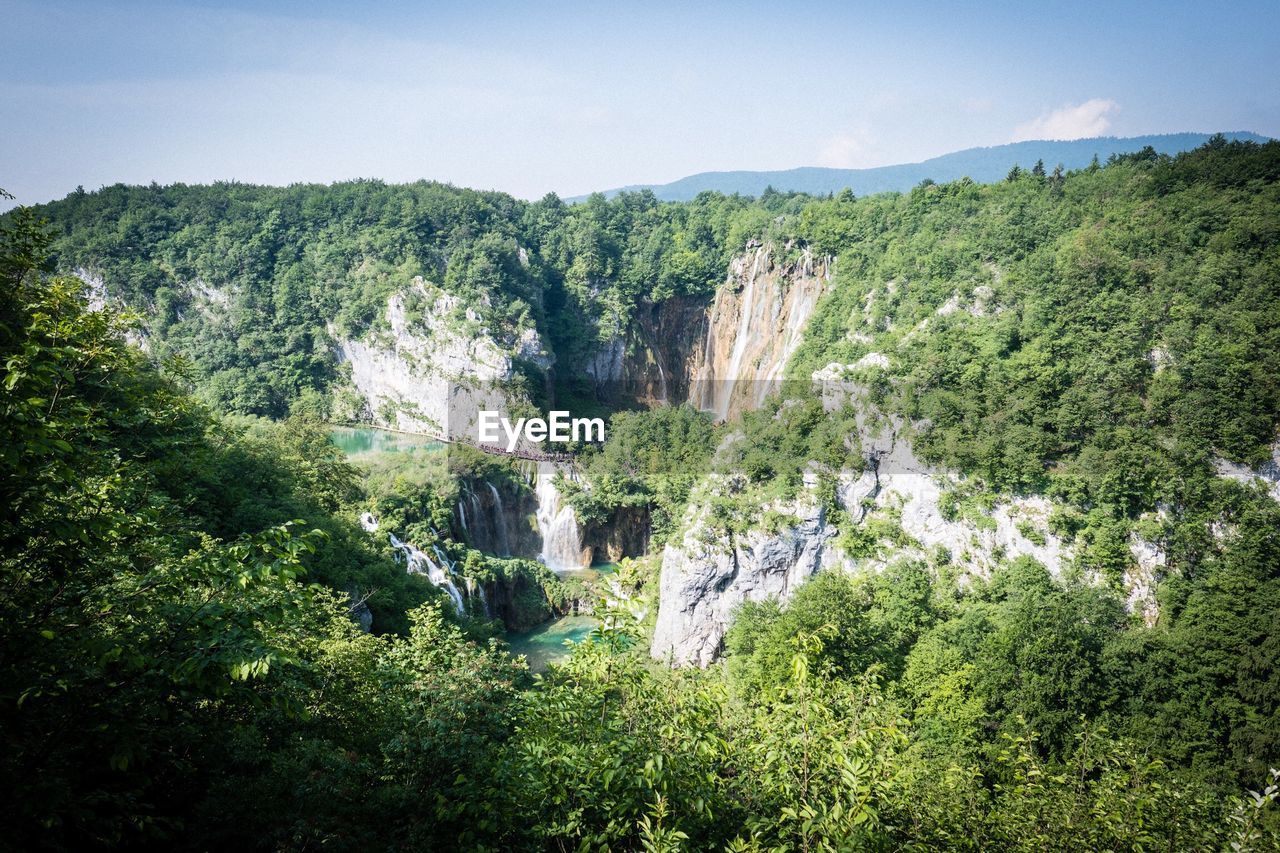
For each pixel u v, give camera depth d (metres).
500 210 196.62
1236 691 49.09
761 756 14.07
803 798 12.45
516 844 14.79
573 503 110.25
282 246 178.38
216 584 13.25
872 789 12.45
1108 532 73.12
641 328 187.50
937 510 80.44
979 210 121.94
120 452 29.00
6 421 10.06
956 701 44.09
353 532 63.66
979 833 16.84
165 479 32.81
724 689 17.94
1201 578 69.50
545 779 12.88
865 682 16.97
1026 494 78.12
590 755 12.91
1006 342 92.50
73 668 10.57
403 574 62.19
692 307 189.25
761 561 81.00
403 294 163.00
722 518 83.50
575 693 14.41
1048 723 43.19
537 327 169.00
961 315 101.25
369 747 20.28
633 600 15.09
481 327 157.62
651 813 12.21
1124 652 50.25
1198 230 91.94
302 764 15.10
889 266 122.19
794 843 12.43
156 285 177.62
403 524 86.31
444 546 89.06
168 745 13.45
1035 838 16.41
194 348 171.38
